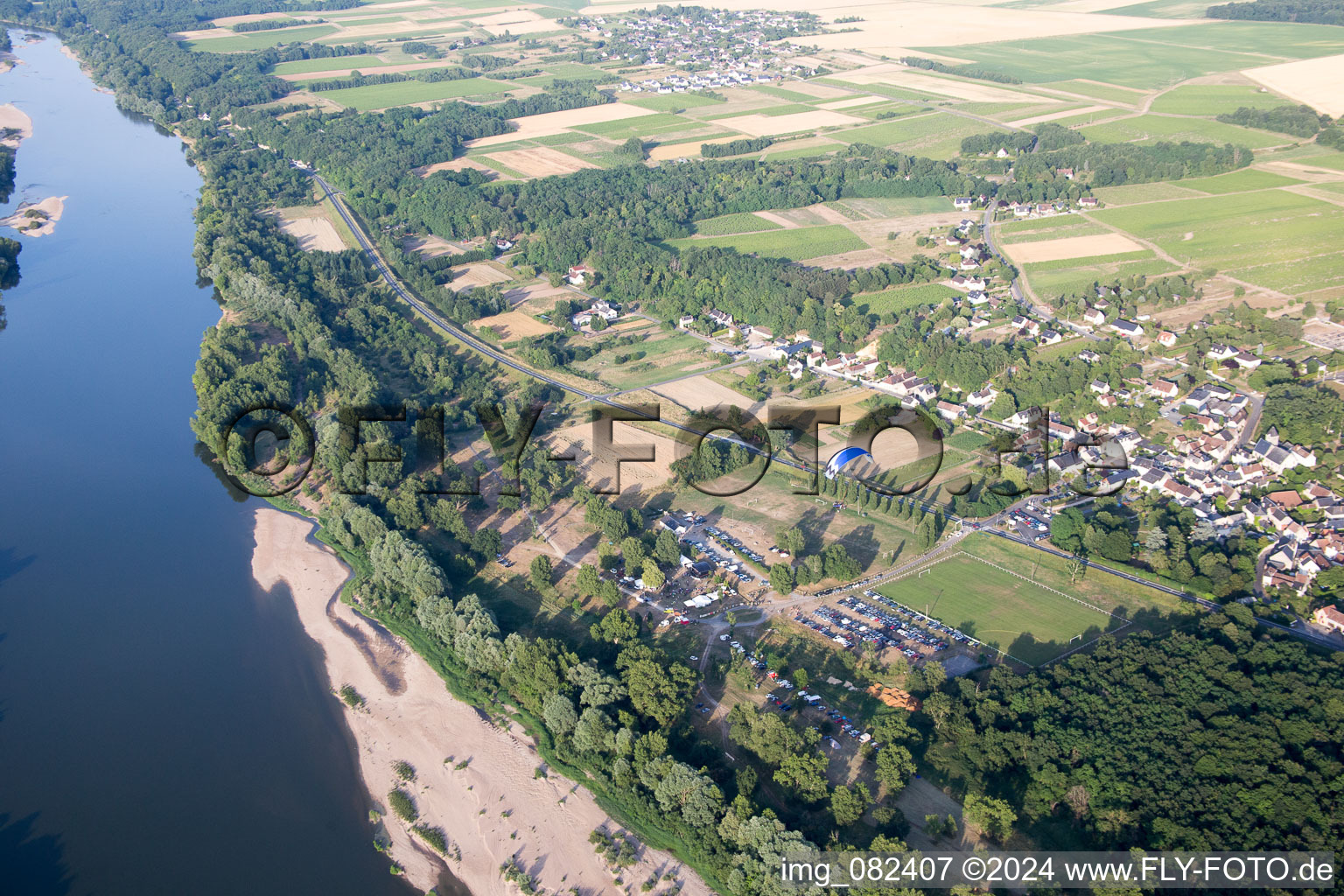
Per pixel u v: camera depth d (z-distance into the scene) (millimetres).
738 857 189500
